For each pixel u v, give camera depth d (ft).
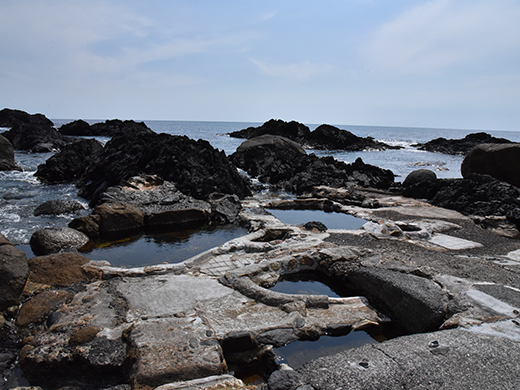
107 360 13.87
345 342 16.35
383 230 30.83
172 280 20.83
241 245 26.84
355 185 58.85
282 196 53.36
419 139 320.91
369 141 177.06
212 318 16.70
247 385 12.84
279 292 20.38
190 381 12.48
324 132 164.35
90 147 71.00
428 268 21.53
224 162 58.59
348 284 22.39
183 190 46.91
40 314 17.80
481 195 41.39
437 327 16.78
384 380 11.98
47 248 27.76
